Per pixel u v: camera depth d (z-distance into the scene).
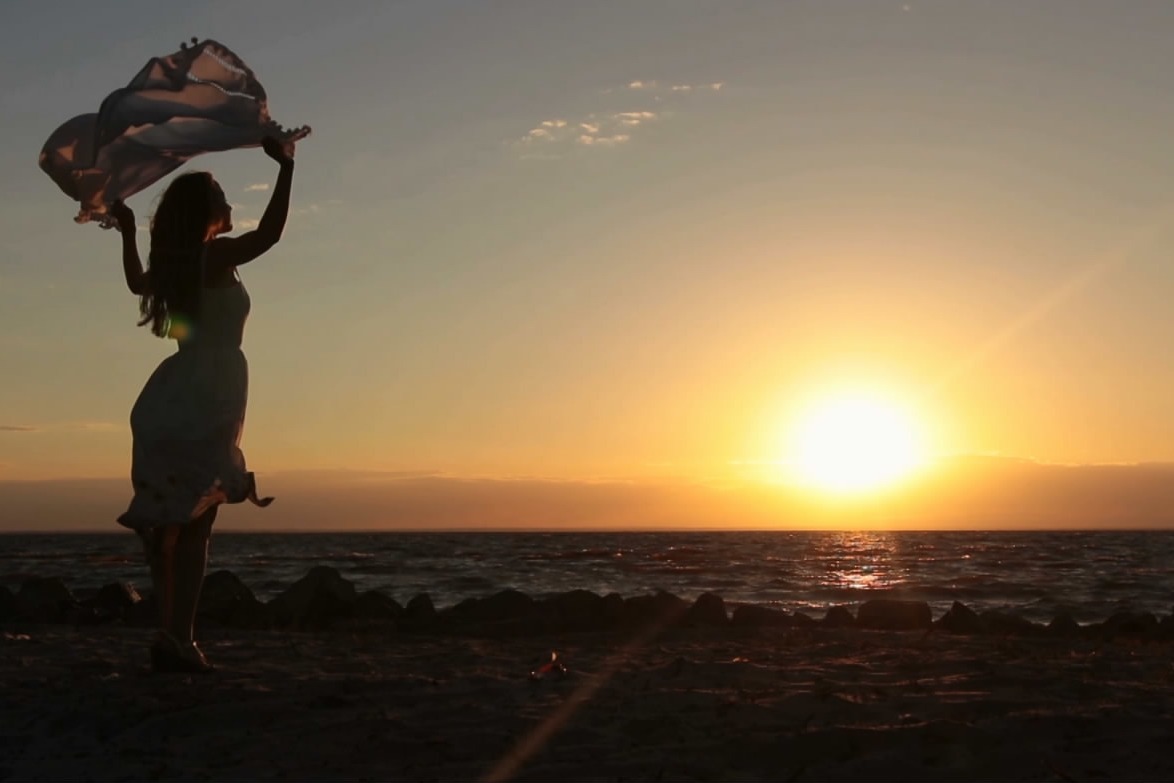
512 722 4.38
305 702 4.71
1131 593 27.84
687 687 5.29
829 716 4.49
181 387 4.91
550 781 3.53
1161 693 5.07
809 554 66.88
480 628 8.70
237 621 9.36
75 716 4.49
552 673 5.64
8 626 8.94
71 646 6.96
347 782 3.54
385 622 8.99
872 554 67.12
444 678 5.54
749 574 39.38
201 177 5.08
